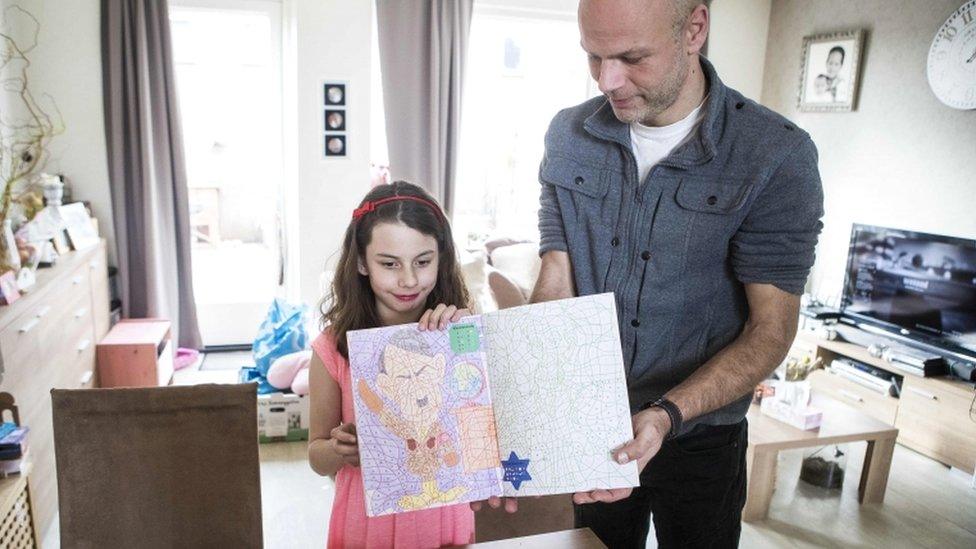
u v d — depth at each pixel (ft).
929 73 11.53
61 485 3.81
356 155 13.00
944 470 10.14
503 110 14.84
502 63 14.57
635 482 3.04
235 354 13.62
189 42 12.73
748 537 8.14
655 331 4.08
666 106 3.47
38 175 10.84
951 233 11.28
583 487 3.08
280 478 9.00
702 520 4.46
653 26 3.08
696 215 3.79
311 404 4.18
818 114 14.11
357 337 3.23
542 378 3.12
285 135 13.46
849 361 12.21
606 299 3.09
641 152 3.98
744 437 4.52
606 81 3.26
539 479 3.12
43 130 11.37
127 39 11.38
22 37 11.14
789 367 9.90
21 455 5.21
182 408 3.92
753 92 15.94
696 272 3.92
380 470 3.15
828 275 13.97
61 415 3.80
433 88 12.99
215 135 13.26
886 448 8.83
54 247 9.60
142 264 12.25
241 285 14.06
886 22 12.41
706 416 4.13
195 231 13.56
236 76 13.11
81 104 11.60
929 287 11.12
